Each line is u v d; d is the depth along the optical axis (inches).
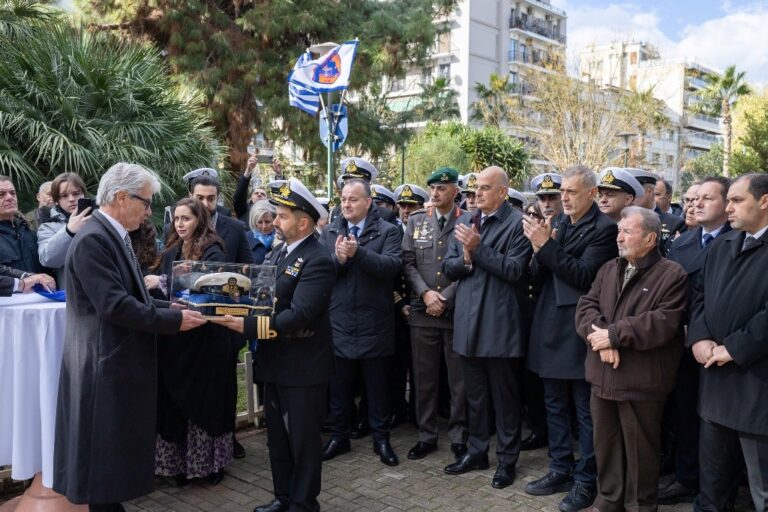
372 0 633.6
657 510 137.0
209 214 159.5
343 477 162.1
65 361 115.8
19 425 124.0
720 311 120.3
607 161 1093.1
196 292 120.8
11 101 296.2
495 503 146.9
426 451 176.7
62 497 129.4
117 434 112.6
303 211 128.8
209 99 521.3
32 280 141.1
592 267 144.5
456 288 167.5
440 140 816.9
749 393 116.0
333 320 172.2
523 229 150.6
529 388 182.2
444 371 207.9
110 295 109.7
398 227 181.2
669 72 1788.9
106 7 509.4
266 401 137.3
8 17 364.5
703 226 157.9
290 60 546.0
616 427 133.9
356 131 637.3
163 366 147.6
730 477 127.3
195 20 519.2
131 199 117.0
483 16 1759.4
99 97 322.7
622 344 126.0
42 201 188.7
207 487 155.2
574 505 141.3
